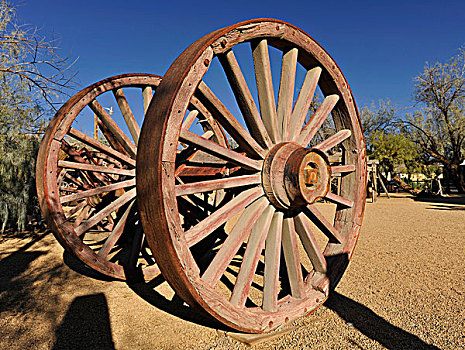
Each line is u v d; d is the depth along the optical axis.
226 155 2.08
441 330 2.36
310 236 2.68
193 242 1.84
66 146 3.94
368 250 4.96
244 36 2.09
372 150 20.45
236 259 4.63
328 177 2.40
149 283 3.71
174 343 2.27
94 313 2.80
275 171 2.27
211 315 1.87
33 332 2.44
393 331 2.37
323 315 2.65
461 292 3.10
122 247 5.49
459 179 20.70
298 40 2.44
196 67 1.87
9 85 6.26
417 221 8.18
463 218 8.61
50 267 4.26
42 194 3.09
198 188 1.94
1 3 5.49
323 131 19.72
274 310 2.28
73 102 3.23
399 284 3.37
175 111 1.78
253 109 2.21
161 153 1.71
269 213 2.31
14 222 6.73
